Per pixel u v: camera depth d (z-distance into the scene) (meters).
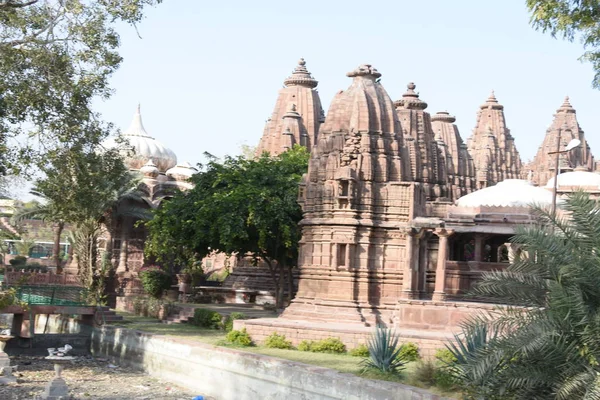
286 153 55.00
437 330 33.91
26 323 42.69
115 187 42.22
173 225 47.94
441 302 34.06
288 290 50.47
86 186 38.72
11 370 35.28
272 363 29.81
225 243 44.22
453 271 41.53
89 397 31.58
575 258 19.12
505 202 42.62
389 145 39.72
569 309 18.30
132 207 59.59
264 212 44.94
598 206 19.83
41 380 35.06
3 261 68.69
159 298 56.50
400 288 38.28
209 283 63.06
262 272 57.22
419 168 57.19
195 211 47.75
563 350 18.41
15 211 62.47
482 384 19.11
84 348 44.50
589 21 24.88
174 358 36.09
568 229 20.16
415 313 34.38
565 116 100.75
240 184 47.16
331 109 40.66
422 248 38.66
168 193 66.19
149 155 72.12
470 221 41.12
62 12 34.22
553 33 25.55
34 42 34.31
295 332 34.34
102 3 34.56
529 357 18.88
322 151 40.16
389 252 38.50
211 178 49.75
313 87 71.12
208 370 33.44
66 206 39.22
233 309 49.25
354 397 25.88
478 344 22.22
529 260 20.11
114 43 35.38
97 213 44.84
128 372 38.38
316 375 27.61
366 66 40.91
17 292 43.75
